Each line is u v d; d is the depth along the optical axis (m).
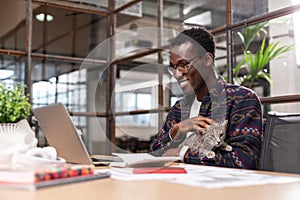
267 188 0.86
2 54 3.09
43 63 3.28
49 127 1.34
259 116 1.67
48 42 3.57
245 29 2.47
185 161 1.61
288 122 1.54
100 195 0.76
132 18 3.38
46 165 1.02
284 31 2.28
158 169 1.19
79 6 3.44
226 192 0.80
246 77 2.47
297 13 2.20
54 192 0.79
